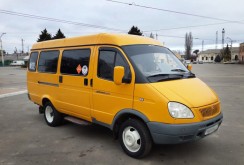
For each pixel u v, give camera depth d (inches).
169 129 166.9
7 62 2960.1
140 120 185.3
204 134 176.1
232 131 253.0
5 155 200.8
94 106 215.2
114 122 198.7
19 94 533.0
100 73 209.2
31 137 243.8
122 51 196.4
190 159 188.2
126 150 195.0
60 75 251.3
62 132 257.3
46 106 282.2
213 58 4950.8
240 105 383.6
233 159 187.6
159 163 182.2
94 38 220.8
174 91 175.3
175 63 219.9
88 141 229.5
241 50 3516.2
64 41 255.0
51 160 189.9
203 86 198.4
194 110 169.2
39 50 292.0
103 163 183.5
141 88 179.2
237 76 1003.9
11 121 307.0
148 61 198.4
